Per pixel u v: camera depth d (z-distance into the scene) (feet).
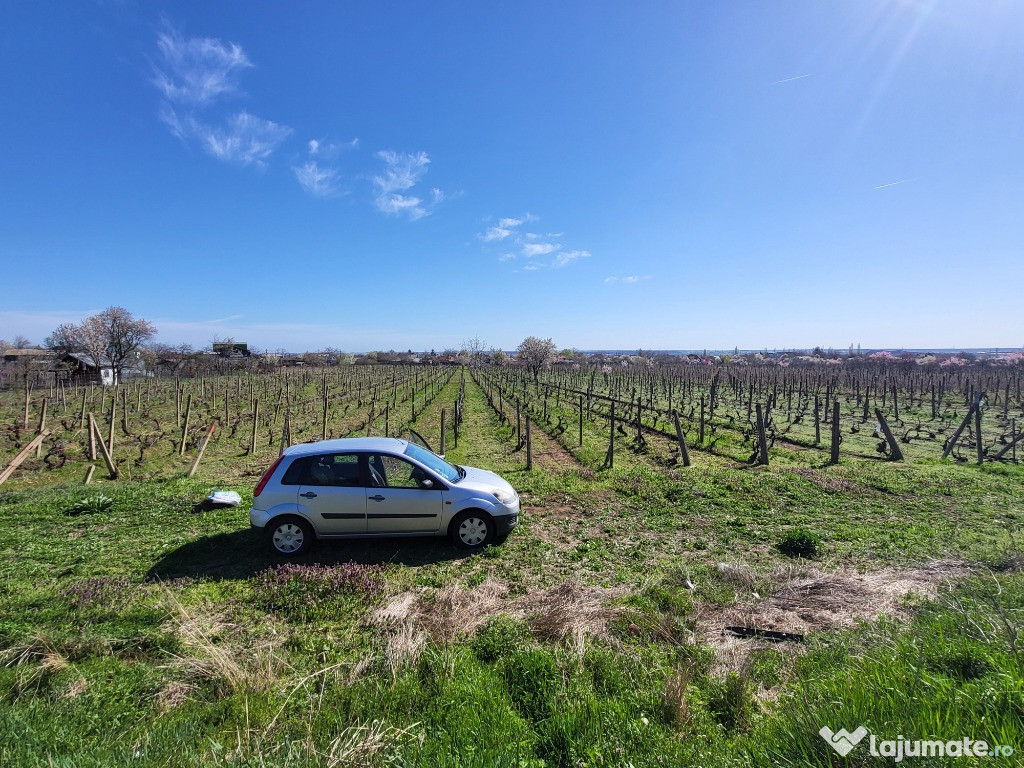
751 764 8.48
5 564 20.02
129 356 167.43
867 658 11.55
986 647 10.97
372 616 15.72
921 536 23.44
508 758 8.92
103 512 26.78
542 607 16.30
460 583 18.79
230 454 51.37
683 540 23.68
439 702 10.72
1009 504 28.27
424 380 150.41
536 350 177.17
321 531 21.45
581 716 9.96
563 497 30.66
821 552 21.68
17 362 154.30
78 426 64.54
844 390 114.11
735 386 104.83
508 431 62.08
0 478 30.86
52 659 12.53
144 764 8.87
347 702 11.04
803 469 36.83
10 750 9.21
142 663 12.95
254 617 15.93
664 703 10.57
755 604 16.47
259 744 9.41
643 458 45.78
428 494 21.85
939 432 53.42
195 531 24.12
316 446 22.47
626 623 14.92
